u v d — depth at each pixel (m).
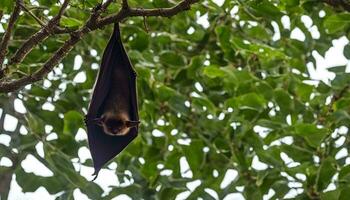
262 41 28.30
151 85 26.20
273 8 25.78
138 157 28.61
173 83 27.77
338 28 24.44
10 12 19.56
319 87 26.45
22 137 24.55
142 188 27.08
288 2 24.78
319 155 25.30
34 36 18.11
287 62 27.34
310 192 24.45
